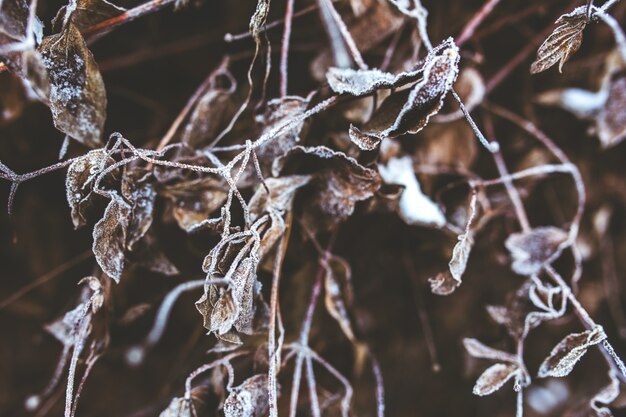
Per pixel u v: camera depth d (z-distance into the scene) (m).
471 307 0.63
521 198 0.62
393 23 0.57
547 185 0.63
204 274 0.57
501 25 0.61
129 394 0.64
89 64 0.52
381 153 0.56
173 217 0.55
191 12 0.60
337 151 0.54
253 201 0.53
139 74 0.62
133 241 0.53
